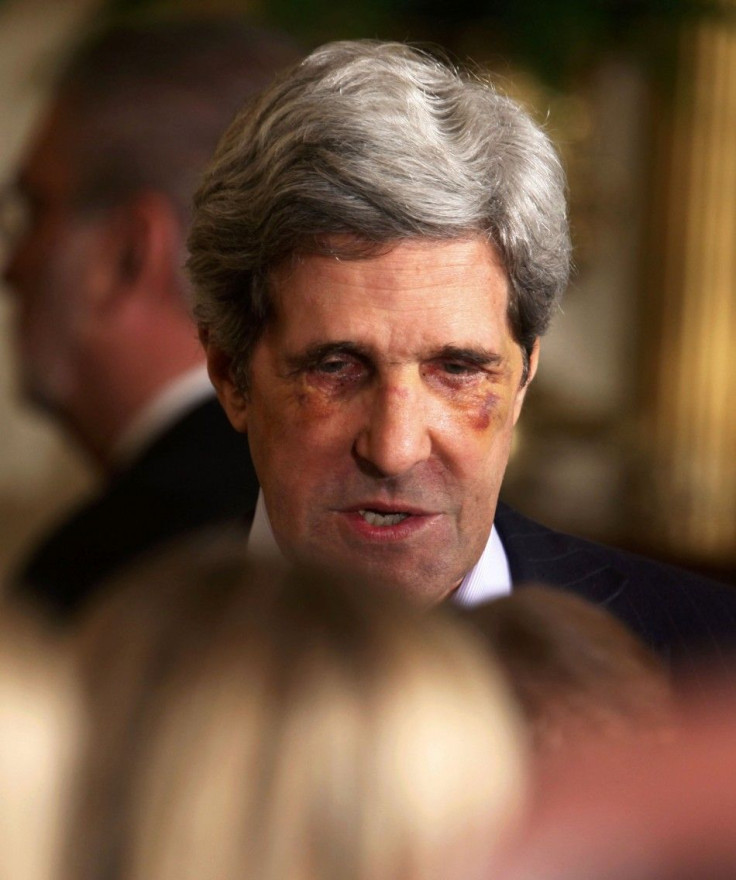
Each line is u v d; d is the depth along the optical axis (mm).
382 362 4250
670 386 23531
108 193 6176
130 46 6172
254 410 4574
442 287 4195
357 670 2102
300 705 2064
